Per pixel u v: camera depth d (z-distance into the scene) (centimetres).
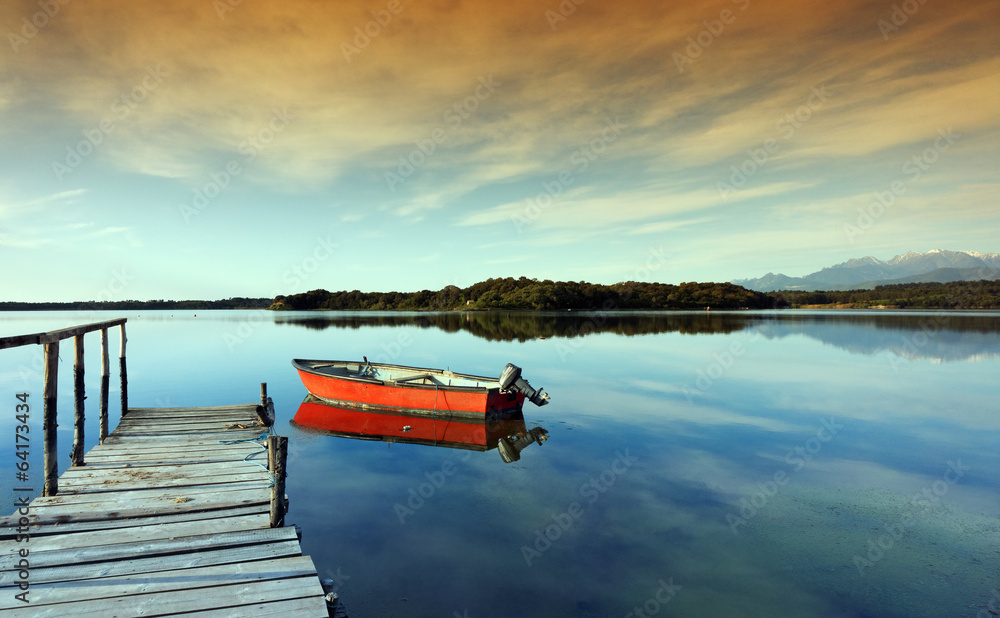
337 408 1373
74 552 436
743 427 1179
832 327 4806
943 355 2625
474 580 527
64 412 1324
